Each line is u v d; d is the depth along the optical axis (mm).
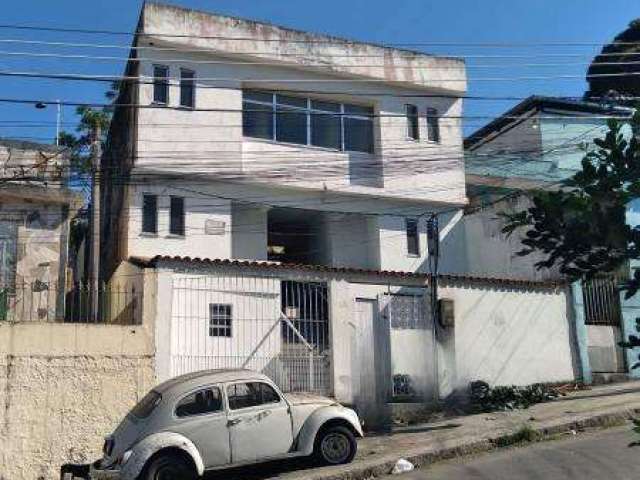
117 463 11039
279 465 12383
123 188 20375
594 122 27844
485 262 23047
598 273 3902
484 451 13211
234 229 21281
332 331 16188
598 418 14516
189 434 11172
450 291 17906
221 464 11312
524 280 19078
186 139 20203
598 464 11219
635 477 10359
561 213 3828
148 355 14086
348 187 22141
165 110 20109
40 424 13047
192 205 20219
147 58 20125
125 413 13672
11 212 18906
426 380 17078
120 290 16422
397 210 22969
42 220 19109
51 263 18922
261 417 11703
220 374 11828
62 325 13516
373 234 22734
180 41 20359
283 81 21141
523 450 12820
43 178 18344
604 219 3713
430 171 23422
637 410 15062
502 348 18250
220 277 15328
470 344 17859
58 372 13336
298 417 12016
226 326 15234
